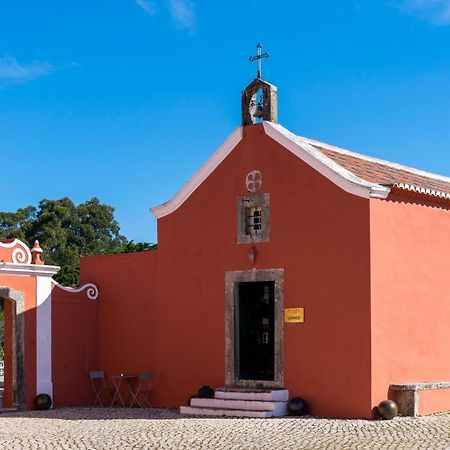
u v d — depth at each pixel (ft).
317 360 47.01
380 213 46.29
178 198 54.85
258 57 52.44
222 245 52.34
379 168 55.88
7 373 53.57
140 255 57.93
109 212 149.28
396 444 34.42
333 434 37.78
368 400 44.55
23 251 54.75
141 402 56.08
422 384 45.73
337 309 46.42
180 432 39.11
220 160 52.90
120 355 58.18
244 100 52.42
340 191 46.88
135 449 34.17
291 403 46.78
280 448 33.88
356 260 45.88
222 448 34.06
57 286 56.75
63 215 139.95
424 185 55.47
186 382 53.57
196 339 53.31
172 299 54.80
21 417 48.57
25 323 54.08
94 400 58.34
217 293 52.37
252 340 51.49
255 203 50.83
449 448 33.17
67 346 56.90
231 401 48.14
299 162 48.93
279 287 49.14
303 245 48.29
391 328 46.19
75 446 35.40
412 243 48.37
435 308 49.65
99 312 59.62
